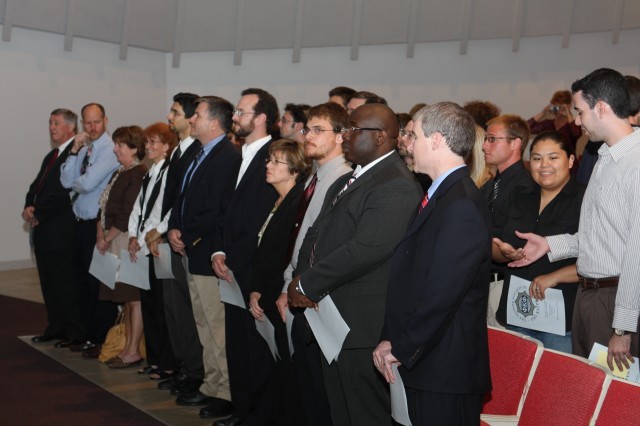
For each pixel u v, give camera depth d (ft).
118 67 30.22
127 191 16.03
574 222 10.14
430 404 7.22
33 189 18.81
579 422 7.12
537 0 25.49
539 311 9.86
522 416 7.89
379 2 27.96
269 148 11.81
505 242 10.62
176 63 31.22
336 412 9.70
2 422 12.76
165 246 14.38
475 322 7.27
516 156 11.30
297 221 10.96
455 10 26.73
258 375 12.35
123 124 30.45
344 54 29.01
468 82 26.94
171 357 15.38
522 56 26.07
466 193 7.24
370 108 9.29
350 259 8.85
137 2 29.96
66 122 18.74
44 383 15.10
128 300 16.01
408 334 7.11
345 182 9.88
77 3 28.68
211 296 13.42
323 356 9.75
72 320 17.83
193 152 14.32
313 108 10.69
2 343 18.19
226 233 12.42
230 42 30.55
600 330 8.71
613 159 8.50
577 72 25.25
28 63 28.19
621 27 24.35
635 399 6.64
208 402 13.69
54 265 17.90
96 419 13.01
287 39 29.66
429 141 7.50
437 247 7.07
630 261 8.11
